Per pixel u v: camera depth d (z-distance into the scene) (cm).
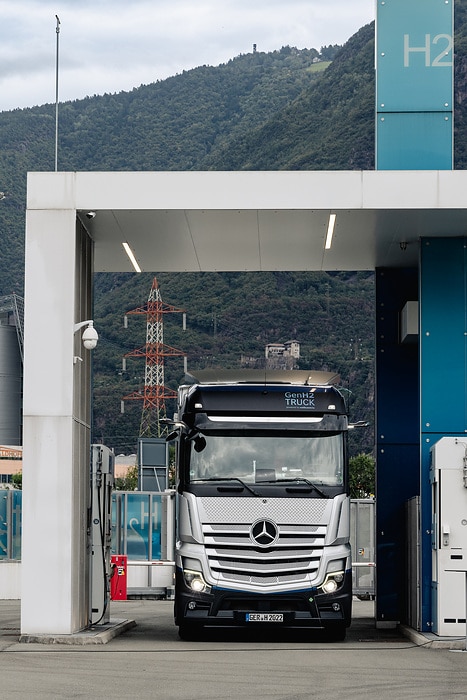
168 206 2108
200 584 2098
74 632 2102
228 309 17200
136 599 4100
